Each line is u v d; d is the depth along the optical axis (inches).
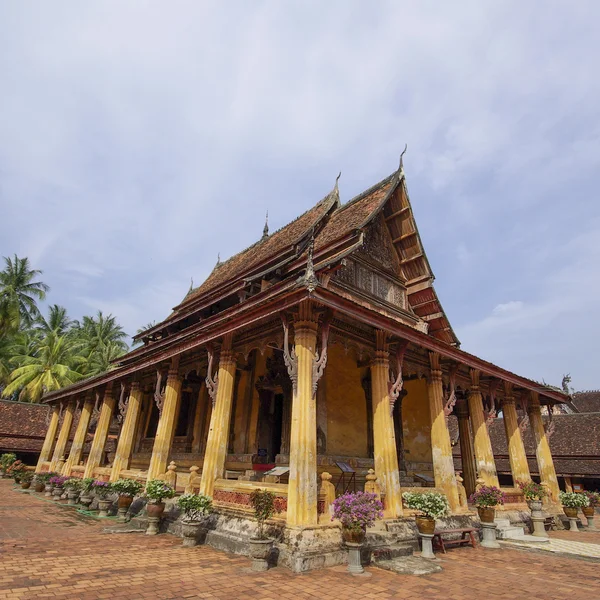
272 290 373.1
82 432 740.7
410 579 255.8
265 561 261.0
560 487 985.5
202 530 345.7
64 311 1765.5
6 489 756.0
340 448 462.3
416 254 574.2
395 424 563.8
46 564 258.7
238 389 539.5
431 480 506.3
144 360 521.3
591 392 1487.5
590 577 280.5
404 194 562.3
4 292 1444.4
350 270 497.4
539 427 636.1
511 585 253.1
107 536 362.0
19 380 1402.6
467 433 645.3
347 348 388.5
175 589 217.3
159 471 469.7
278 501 313.6
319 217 585.9
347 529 269.9
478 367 486.9
